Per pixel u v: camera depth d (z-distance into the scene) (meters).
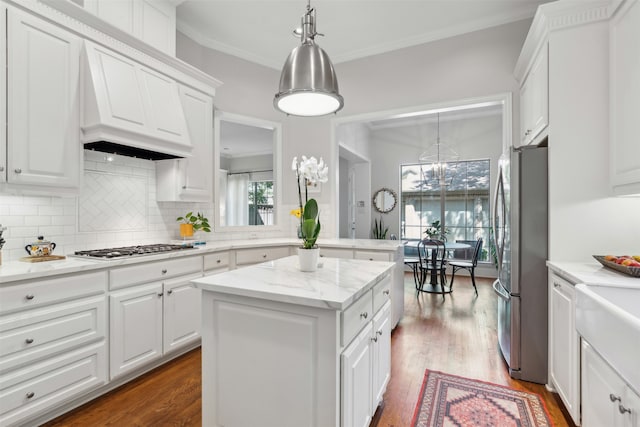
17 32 1.80
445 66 3.38
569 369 1.75
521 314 2.21
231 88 3.71
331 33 3.41
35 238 2.15
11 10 1.78
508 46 3.11
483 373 2.33
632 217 1.98
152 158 2.82
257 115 3.92
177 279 2.50
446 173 6.27
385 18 3.15
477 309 3.88
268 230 4.03
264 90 3.98
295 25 3.28
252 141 6.86
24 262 1.92
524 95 2.85
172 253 2.43
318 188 4.09
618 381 1.11
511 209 2.23
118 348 2.06
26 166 1.84
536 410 1.88
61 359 1.78
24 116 1.83
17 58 1.80
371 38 3.51
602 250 2.03
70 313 1.81
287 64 1.62
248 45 3.66
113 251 2.32
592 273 1.69
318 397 1.26
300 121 4.16
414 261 4.91
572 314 1.72
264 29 3.35
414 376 2.29
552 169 2.10
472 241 6.04
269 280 1.52
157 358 2.34
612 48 1.93
